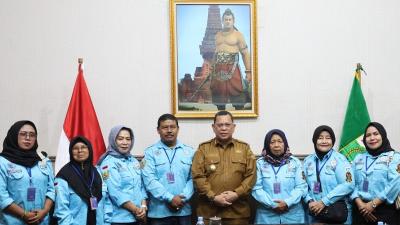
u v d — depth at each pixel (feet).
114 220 12.57
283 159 13.20
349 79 15.72
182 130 15.40
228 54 15.51
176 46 15.46
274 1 15.69
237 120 15.53
